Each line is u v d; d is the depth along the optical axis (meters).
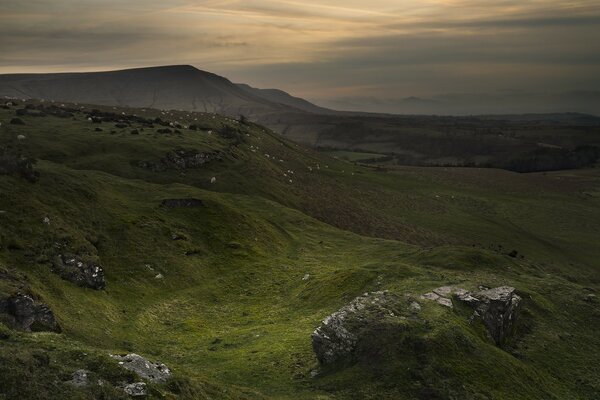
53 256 54.56
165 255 71.19
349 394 35.66
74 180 77.94
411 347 39.34
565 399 40.88
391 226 155.50
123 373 25.20
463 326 44.06
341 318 42.94
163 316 57.00
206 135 174.00
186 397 26.34
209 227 85.81
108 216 73.62
